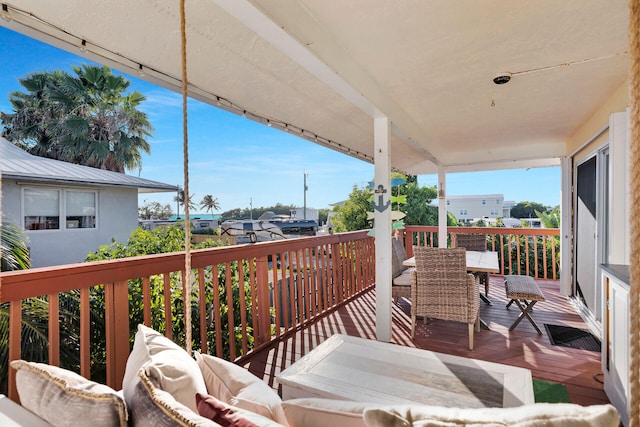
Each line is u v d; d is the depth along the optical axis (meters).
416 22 2.02
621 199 2.66
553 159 5.95
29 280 1.50
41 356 2.16
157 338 1.28
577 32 2.13
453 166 6.44
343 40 2.22
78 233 7.91
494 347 3.06
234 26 1.88
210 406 0.88
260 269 3.10
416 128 4.20
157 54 2.12
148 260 2.05
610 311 2.10
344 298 4.63
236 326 3.78
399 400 1.39
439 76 2.78
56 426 0.90
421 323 3.75
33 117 12.69
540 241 6.49
